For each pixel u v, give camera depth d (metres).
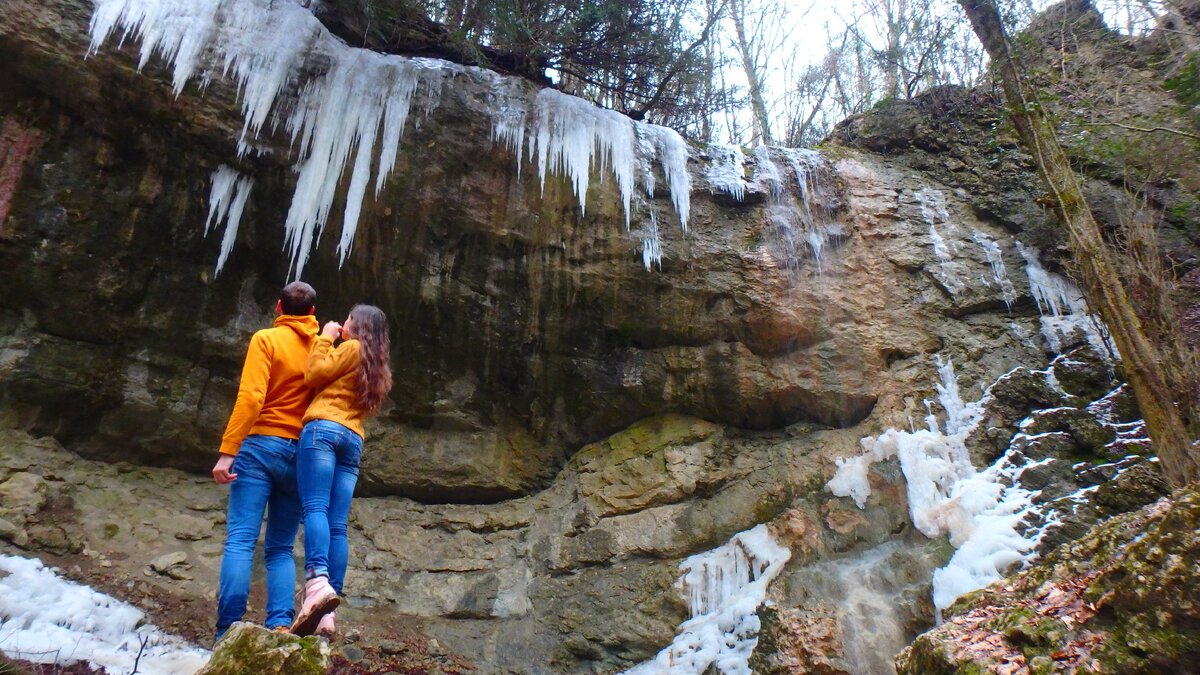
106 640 4.84
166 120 5.87
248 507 3.51
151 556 5.75
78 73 5.51
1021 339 7.61
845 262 7.99
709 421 7.62
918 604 5.69
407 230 6.75
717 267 7.58
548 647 6.40
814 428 7.48
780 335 7.55
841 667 5.31
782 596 6.12
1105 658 2.28
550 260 7.20
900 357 7.57
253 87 6.14
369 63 6.75
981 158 8.98
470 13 7.80
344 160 6.48
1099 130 8.13
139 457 6.27
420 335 7.09
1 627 4.48
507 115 7.12
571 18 8.00
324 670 2.71
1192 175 7.96
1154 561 2.32
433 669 6.00
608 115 7.71
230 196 6.27
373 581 6.53
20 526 5.32
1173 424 5.23
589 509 7.20
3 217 5.52
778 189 8.09
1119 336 5.68
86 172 5.80
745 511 6.96
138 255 6.09
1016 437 6.85
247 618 5.80
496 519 7.29
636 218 7.46
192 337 6.39
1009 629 2.62
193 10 5.97
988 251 8.19
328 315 6.86
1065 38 9.67
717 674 5.84
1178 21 8.71
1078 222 6.21
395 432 7.20
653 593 6.60
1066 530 5.79
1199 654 2.11
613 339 7.51
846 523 6.60
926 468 6.64
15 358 5.67
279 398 3.75
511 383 7.48
